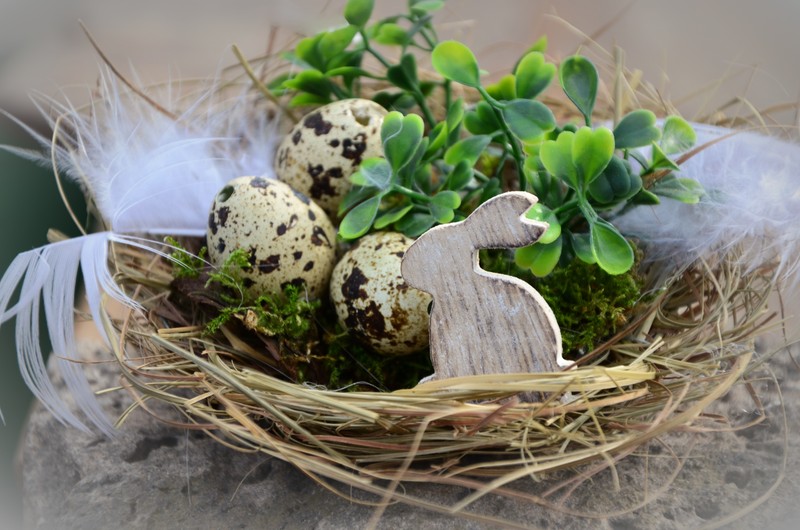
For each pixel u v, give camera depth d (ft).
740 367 0.81
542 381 0.76
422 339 0.84
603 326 0.84
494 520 0.76
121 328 0.89
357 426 0.79
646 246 0.88
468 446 0.78
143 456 0.89
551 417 0.78
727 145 0.89
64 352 0.87
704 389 0.83
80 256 0.88
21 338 0.87
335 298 0.86
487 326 0.79
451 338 0.80
